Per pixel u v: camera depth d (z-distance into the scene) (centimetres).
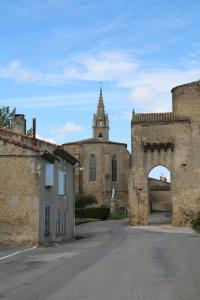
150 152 5741
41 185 2941
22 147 2902
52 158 3177
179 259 1903
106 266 1698
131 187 5722
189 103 5756
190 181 5631
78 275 1478
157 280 1352
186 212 5588
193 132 5688
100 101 12525
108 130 12356
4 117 6275
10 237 2858
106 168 9406
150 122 5766
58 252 2367
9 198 2886
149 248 2473
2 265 1833
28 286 1296
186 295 1116
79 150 9525
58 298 1105
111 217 8312
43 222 2973
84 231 4819
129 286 1253
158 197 9738
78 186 9450
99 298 1095
